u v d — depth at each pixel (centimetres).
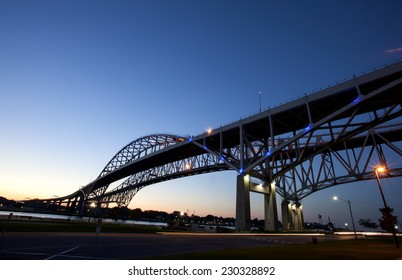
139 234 3803
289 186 8619
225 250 2150
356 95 4903
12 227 3125
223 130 6994
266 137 7056
